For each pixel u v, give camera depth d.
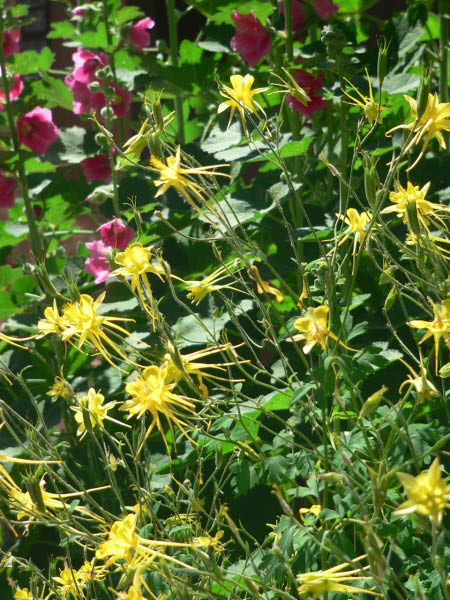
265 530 2.16
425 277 1.75
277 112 2.49
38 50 3.84
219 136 2.45
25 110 2.66
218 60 2.73
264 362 2.57
